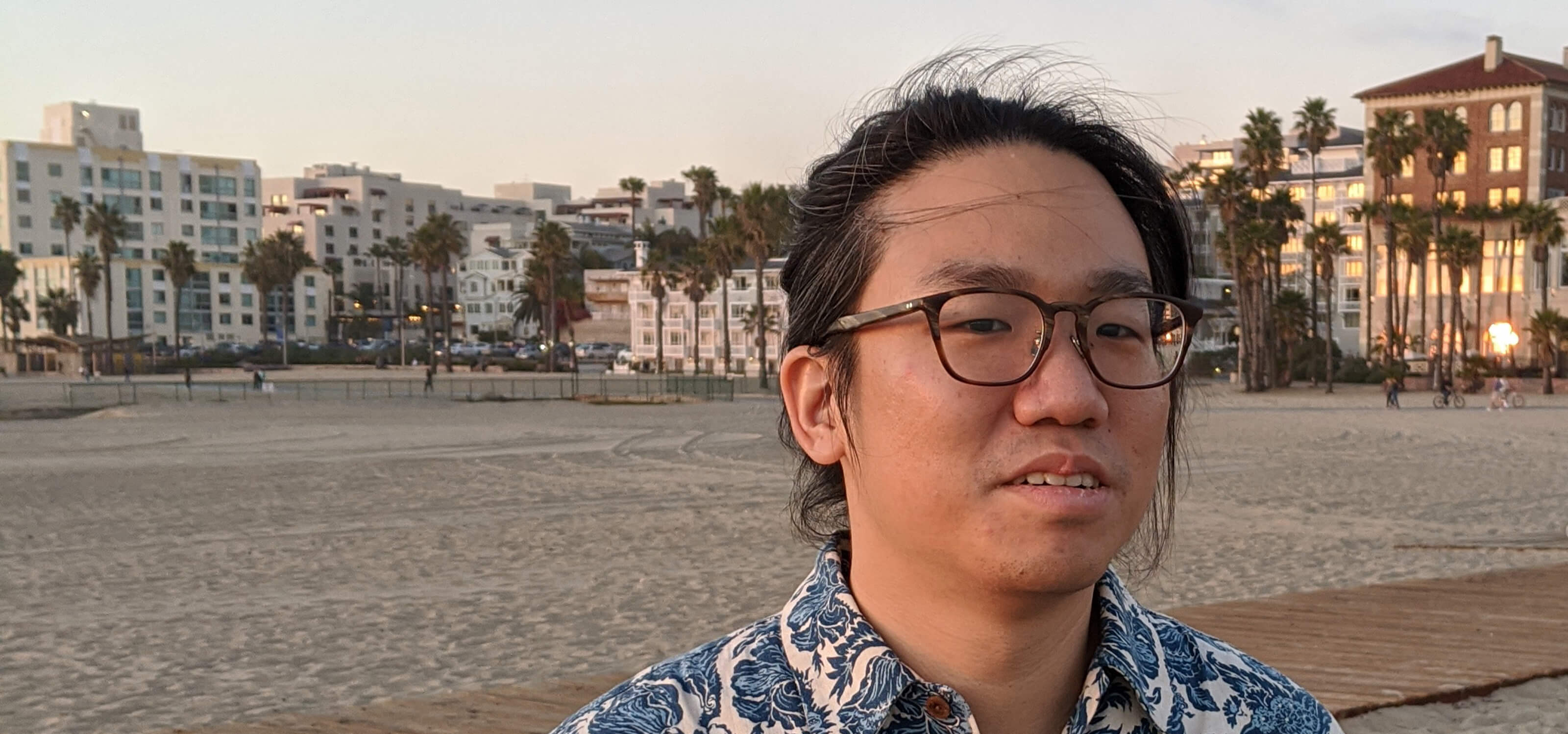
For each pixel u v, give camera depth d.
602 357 114.69
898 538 1.06
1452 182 83.88
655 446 29.31
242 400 55.34
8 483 21.97
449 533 15.48
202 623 10.30
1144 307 1.09
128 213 135.25
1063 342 1.02
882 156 1.11
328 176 179.25
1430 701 5.87
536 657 8.80
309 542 14.85
